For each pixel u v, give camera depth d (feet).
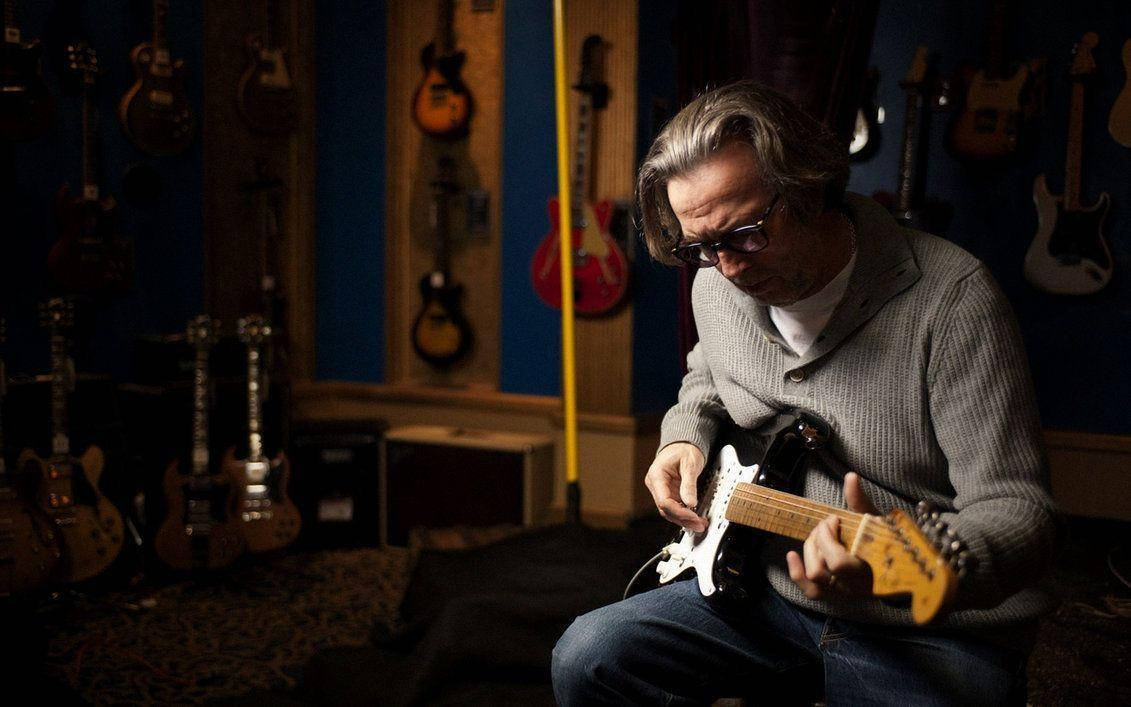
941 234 13.07
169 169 12.58
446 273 14.11
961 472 4.38
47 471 9.86
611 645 4.90
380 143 14.42
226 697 8.02
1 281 10.80
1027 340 13.12
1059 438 12.91
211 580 11.01
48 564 9.64
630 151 12.80
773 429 5.18
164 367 11.16
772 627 5.10
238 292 13.73
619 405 13.06
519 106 13.58
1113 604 9.60
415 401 14.35
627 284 12.70
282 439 12.10
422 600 8.63
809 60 7.07
